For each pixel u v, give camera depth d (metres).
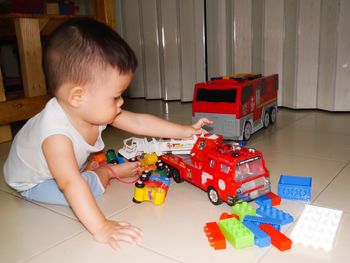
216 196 0.83
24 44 1.47
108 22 1.59
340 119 1.64
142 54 2.33
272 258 0.62
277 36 1.86
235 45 1.98
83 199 0.71
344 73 1.71
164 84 2.26
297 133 1.43
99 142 0.95
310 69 1.80
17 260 0.65
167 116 1.83
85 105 0.75
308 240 0.66
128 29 2.32
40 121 0.81
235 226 0.69
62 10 1.73
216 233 0.69
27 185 0.89
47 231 0.75
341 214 0.76
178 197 0.89
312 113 1.78
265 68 1.92
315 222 0.72
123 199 0.89
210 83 1.38
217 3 2.04
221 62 2.11
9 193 0.97
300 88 1.83
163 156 1.03
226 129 1.30
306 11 1.73
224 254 0.64
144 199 0.86
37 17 1.47
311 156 1.15
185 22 2.10
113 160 1.12
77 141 0.82
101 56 0.70
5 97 1.46
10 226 0.78
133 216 0.79
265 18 1.86
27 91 1.52
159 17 2.19
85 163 1.00
